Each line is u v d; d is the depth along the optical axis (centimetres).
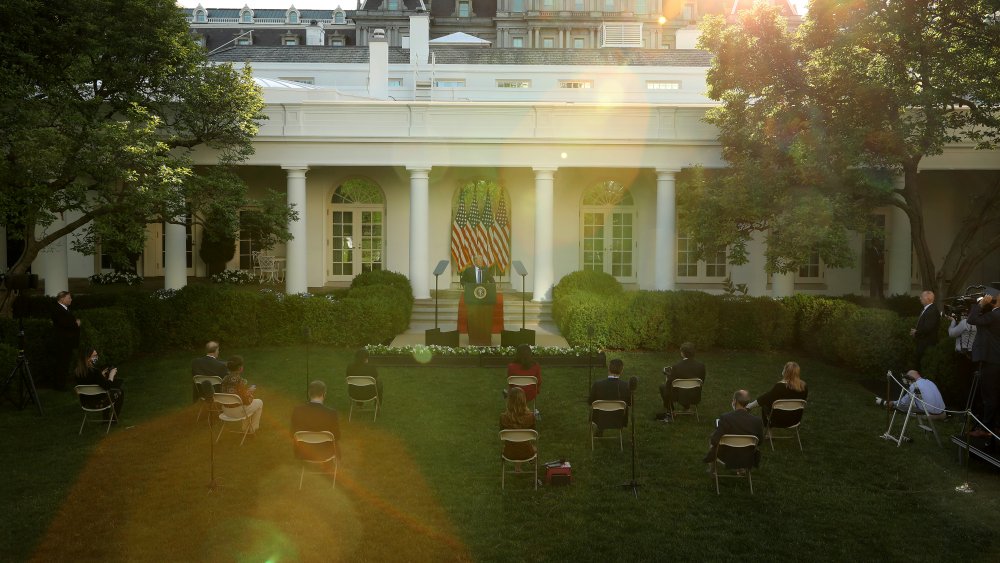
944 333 1644
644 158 2517
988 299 1185
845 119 1861
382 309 2067
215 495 1029
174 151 2402
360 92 3522
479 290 2033
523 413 1060
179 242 2459
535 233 2553
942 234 2902
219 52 3875
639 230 2880
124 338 1812
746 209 1920
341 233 2877
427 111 2508
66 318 1556
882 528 941
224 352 2003
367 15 9281
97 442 1247
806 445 1261
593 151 2516
